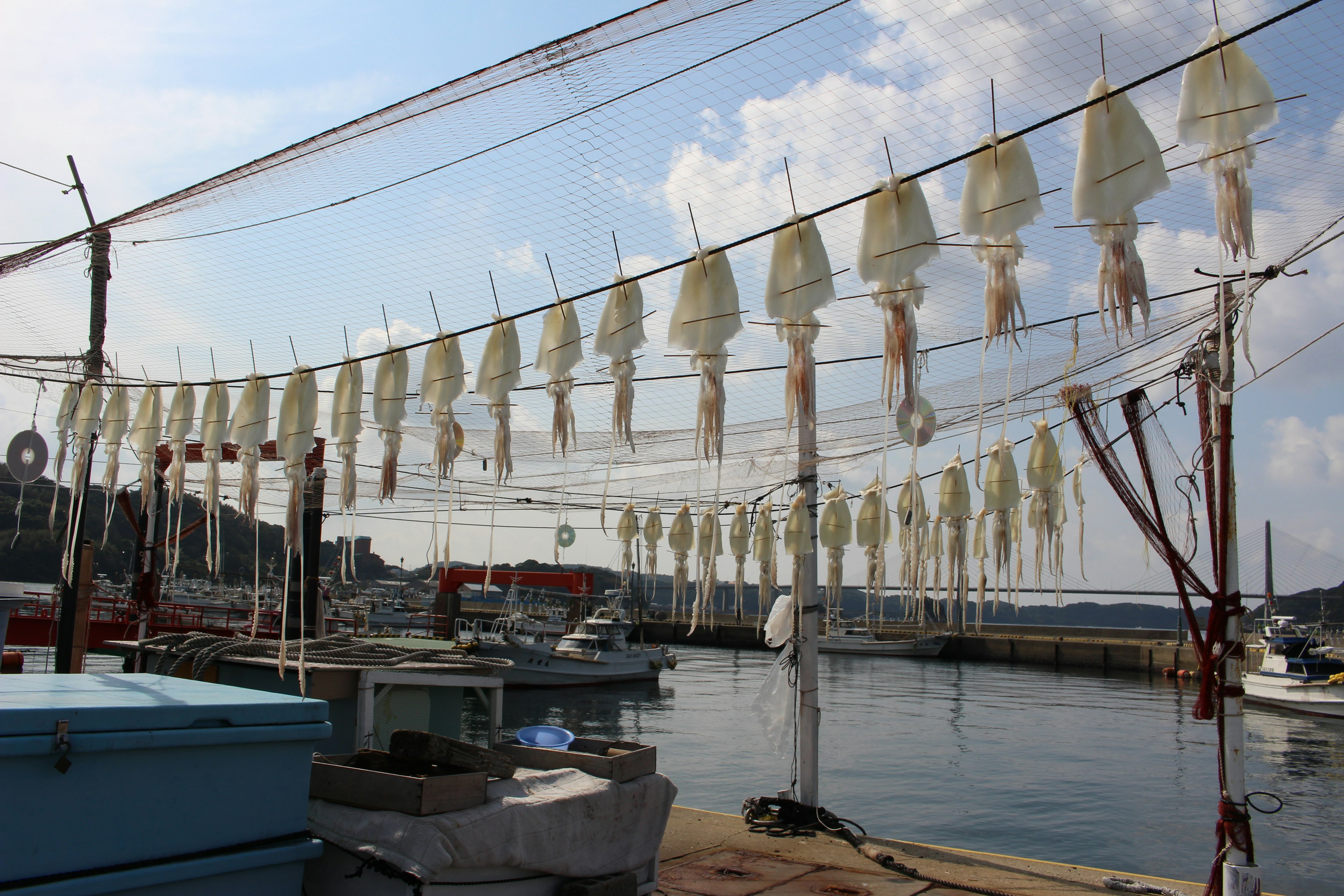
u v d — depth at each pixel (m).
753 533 9.51
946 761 21.45
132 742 3.55
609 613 43.84
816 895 6.14
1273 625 39.41
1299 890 12.18
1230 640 5.48
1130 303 3.75
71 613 9.80
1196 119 3.86
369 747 6.82
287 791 4.16
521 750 5.92
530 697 34.34
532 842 4.73
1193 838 14.62
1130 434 6.13
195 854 3.77
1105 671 51.06
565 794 5.05
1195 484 6.00
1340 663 34.41
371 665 7.04
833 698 35.34
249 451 5.77
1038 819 15.82
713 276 4.52
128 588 18.78
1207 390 5.77
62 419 7.28
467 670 7.59
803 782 8.17
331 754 6.98
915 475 4.21
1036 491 6.59
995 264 4.00
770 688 8.63
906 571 7.74
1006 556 6.38
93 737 3.43
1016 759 21.78
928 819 15.70
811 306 4.33
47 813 3.32
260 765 4.05
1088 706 33.38
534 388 7.45
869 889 6.27
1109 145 3.81
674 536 9.30
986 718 29.59
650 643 67.50
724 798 16.84
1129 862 13.08
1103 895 6.28
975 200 4.01
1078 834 14.77
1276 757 23.12
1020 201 3.92
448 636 37.06
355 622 19.30
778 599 8.95
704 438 4.46
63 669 9.69
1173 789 18.59
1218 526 5.53
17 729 3.26
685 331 4.55
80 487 7.81
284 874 4.12
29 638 18.50
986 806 16.77
